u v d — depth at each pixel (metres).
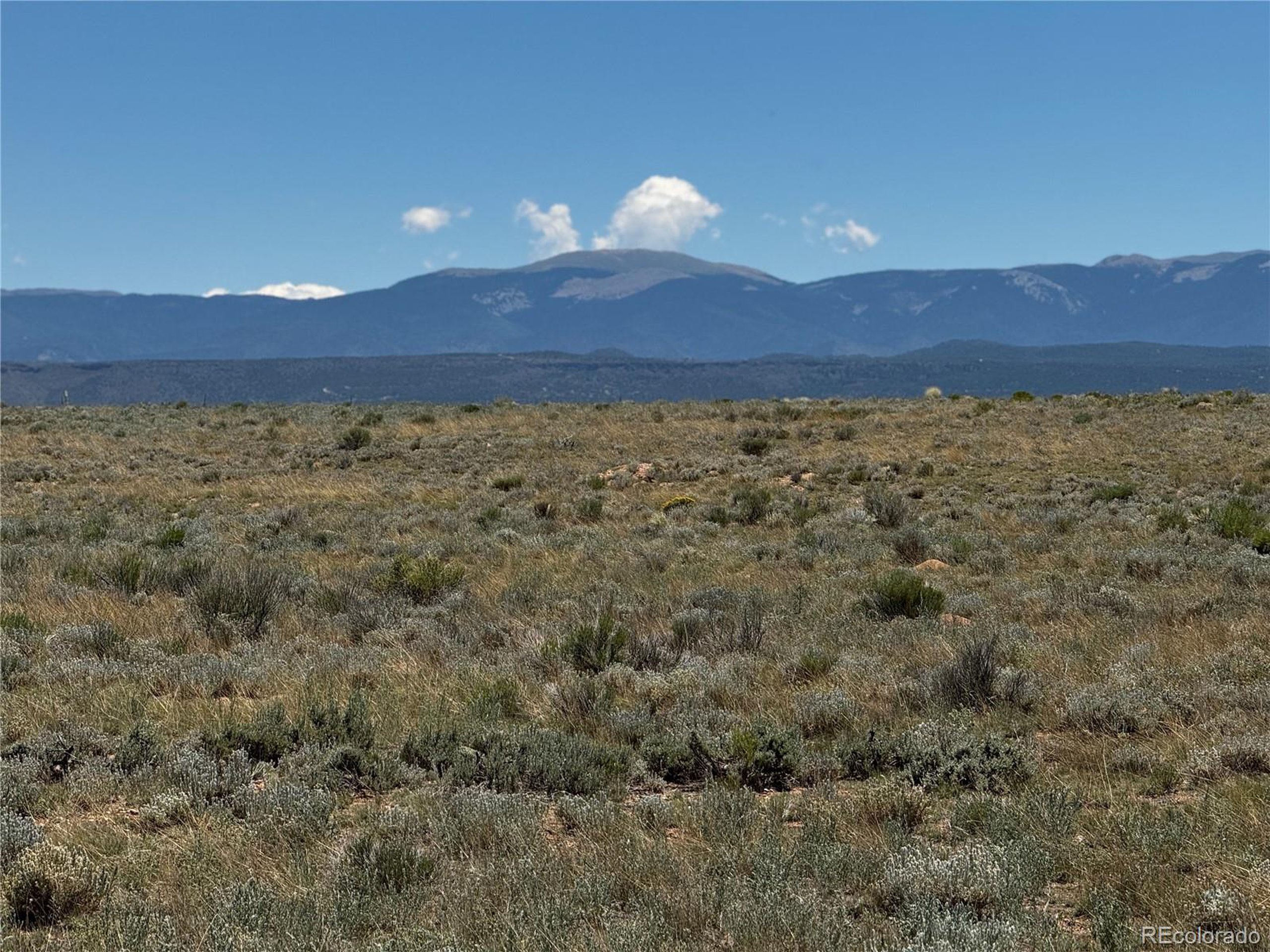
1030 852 6.22
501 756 8.53
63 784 8.17
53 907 5.82
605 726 9.93
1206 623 13.14
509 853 6.54
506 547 22.42
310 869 6.33
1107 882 5.90
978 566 19.34
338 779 8.12
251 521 26.34
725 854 6.35
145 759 8.53
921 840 6.69
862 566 19.94
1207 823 6.71
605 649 12.60
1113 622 13.80
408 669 12.03
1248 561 18.08
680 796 7.93
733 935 5.25
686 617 14.48
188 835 7.03
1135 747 8.70
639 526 25.19
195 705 10.40
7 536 24.11
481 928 5.43
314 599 16.72
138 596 16.81
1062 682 10.84
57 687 10.98
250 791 7.72
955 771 8.17
